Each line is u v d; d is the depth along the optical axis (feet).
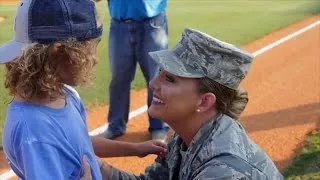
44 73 6.43
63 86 6.81
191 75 7.61
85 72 6.79
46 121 6.37
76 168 6.64
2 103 19.47
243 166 7.07
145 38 16.84
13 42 6.63
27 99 6.47
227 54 7.61
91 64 6.86
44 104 6.55
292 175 14.88
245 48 33.50
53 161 6.24
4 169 15.52
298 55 30.78
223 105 7.80
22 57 6.41
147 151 9.30
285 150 16.93
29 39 6.46
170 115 7.89
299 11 48.78
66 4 6.49
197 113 7.81
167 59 7.79
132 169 15.94
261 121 19.75
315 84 24.73
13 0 55.16
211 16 47.62
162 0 16.84
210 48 7.59
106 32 35.17
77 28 6.55
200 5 55.62
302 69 27.53
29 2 6.48
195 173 7.36
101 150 9.36
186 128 7.95
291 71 27.17
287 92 23.57
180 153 8.36
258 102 22.12
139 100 22.36
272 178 7.36
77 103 7.31
